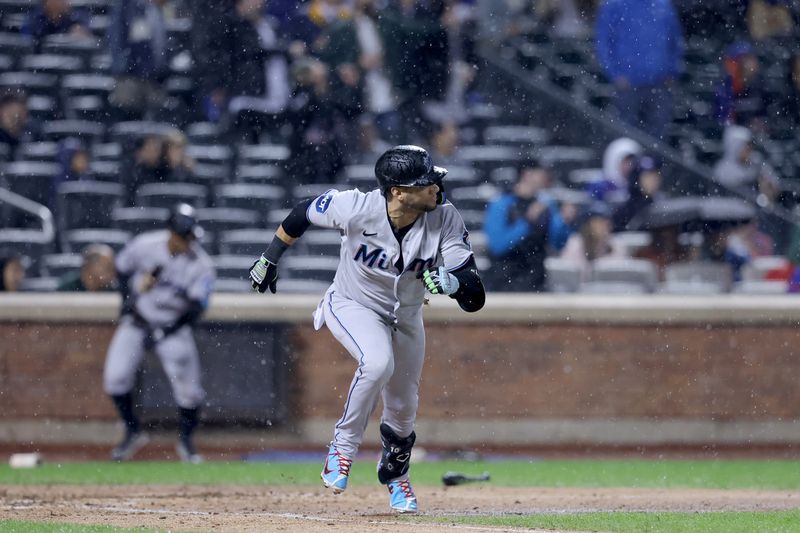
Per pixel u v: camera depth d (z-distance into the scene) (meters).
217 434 44.56
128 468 38.62
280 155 54.97
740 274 50.16
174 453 43.88
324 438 44.72
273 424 44.69
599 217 48.66
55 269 49.81
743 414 45.69
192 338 42.88
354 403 20.48
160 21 57.16
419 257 20.38
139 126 56.12
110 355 42.00
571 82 64.12
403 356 21.53
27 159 56.03
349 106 54.56
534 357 45.22
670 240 50.22
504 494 28.55
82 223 52.56
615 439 45.22
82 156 53.84
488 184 56.66
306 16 54.91
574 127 59.97
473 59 59.09
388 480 23.03
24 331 44.88
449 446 44.88
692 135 62.12
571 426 45.19
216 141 55.84
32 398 44.81
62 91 58.78
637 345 45.53
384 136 55.03
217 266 50.59
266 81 55.25
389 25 54.97
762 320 45.81
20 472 37.16
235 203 53.69
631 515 22.08
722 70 63.69
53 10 60.53
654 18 57.84
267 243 51.78
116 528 19.17
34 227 51.72
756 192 58.84
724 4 64.56
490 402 45.03
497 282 47.56
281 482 33.12
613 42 58.34
